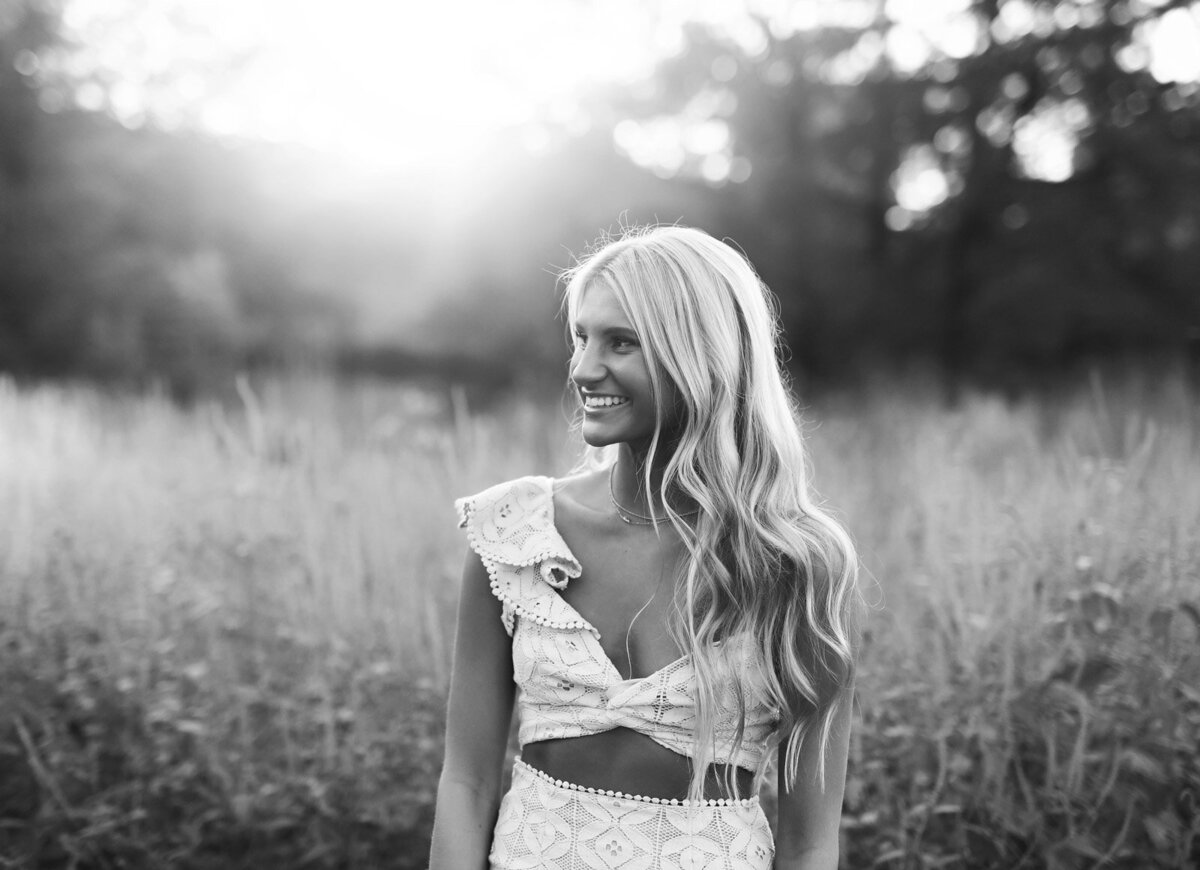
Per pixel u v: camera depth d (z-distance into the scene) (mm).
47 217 25484
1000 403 7504
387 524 4527
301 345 24719
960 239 27703
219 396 17875
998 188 26984
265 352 24828
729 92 28938
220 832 3719
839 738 1991
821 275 28391
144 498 5133
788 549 1925
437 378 27203
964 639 3309
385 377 25625
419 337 27844
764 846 1966
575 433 2373
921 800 3186
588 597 1999
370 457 5754
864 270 28422
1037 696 3203
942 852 3135
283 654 4160
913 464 5504
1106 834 3023
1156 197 25016
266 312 27781
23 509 4852
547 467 6148
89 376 22328
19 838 3633
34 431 6652
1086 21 24859
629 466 2047
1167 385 7309
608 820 1902
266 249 28656
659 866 1878
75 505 5266
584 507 2074
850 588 2006
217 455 5574
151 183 27719
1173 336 23703
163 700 3826
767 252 28297
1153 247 25281
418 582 4227
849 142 27875
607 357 1948
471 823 2027
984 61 25969
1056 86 25625
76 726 4133
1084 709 3004
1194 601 3215
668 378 1952
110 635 4160
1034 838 3066
